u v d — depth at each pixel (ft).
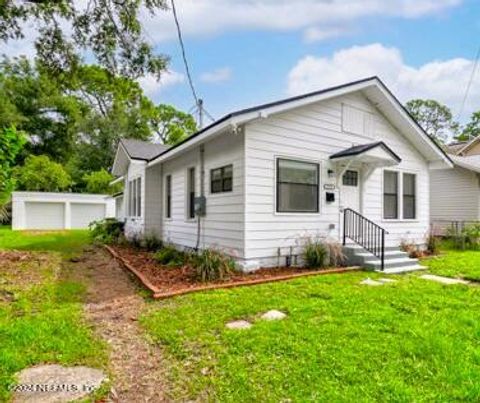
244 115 23.16
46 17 30.19
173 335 12.69
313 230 27.91
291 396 8.61
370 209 32.35
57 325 13.71
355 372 9.71
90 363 10.67
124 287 21.26
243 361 10.50
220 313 15.19
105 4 29.14
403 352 10.96
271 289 19.35
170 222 39.60
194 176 33.35
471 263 29.25
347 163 29.45
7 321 14.15
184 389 9.17
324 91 27.30
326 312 15.06
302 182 27.53
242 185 24.85
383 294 18.19
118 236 49.60
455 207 50.37
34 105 90.94
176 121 117.50
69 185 91.40
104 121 103.40
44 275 24.50
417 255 32.68
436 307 15.98
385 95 31.50
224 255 24.75
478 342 11.85
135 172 47.16
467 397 8.50
